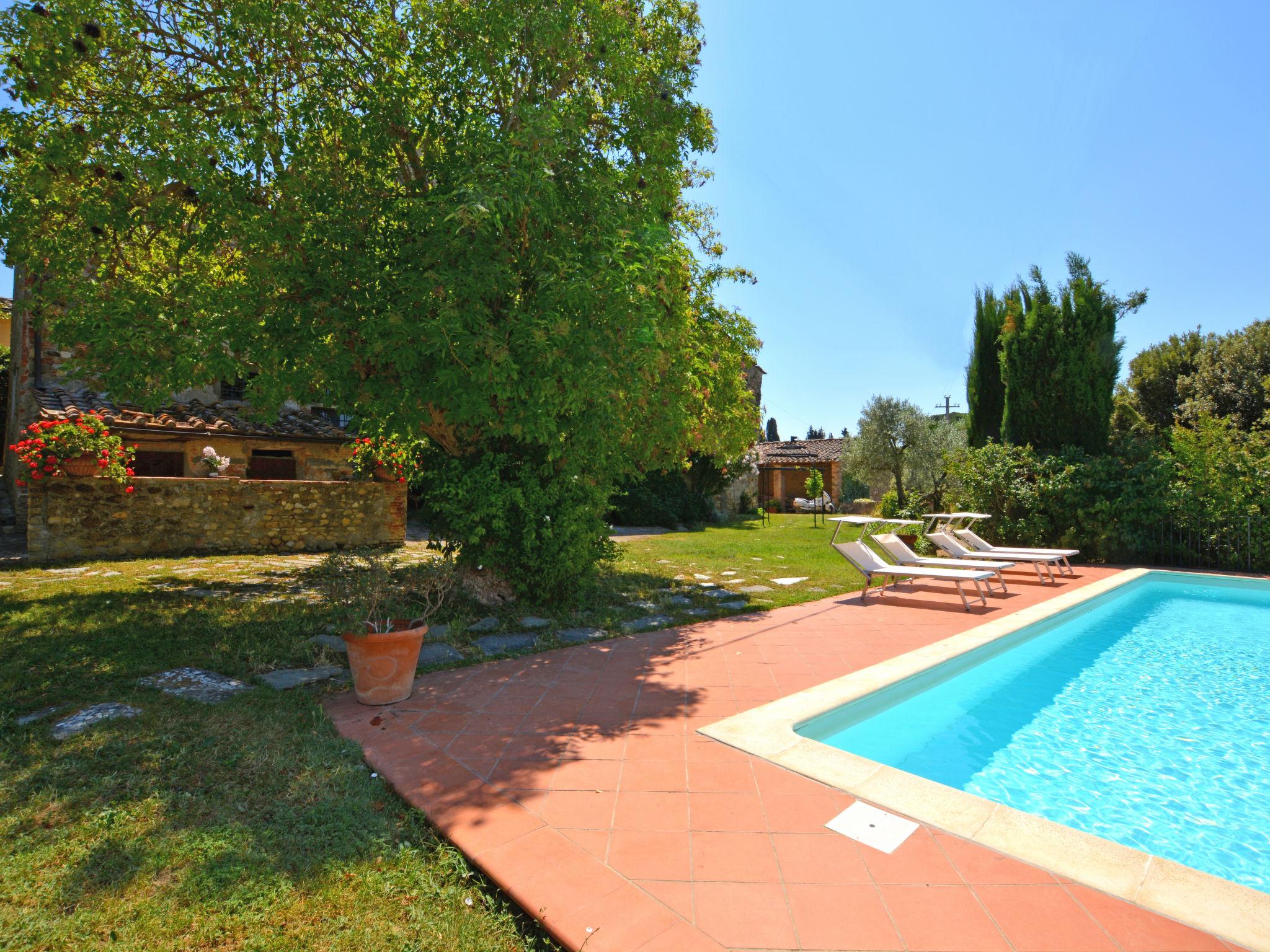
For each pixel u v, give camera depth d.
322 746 3.54
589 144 7.26
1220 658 6.61
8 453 15.09
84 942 2.02
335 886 2.35
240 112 5.81
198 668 4.78
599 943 2.02
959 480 14.96
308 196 5.88
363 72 6.46
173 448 13.89
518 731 3.89
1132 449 13.14
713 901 2.24
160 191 5.82
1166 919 2.14
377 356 6.04
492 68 6.48
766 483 34.25
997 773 3.96
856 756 3.50
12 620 5.85
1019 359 14.30
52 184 5.58
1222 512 11.61
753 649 5.95
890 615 7.63
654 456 8.97
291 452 14.99
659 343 6.64
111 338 5.34
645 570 10.76
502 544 7.03
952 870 2.44
